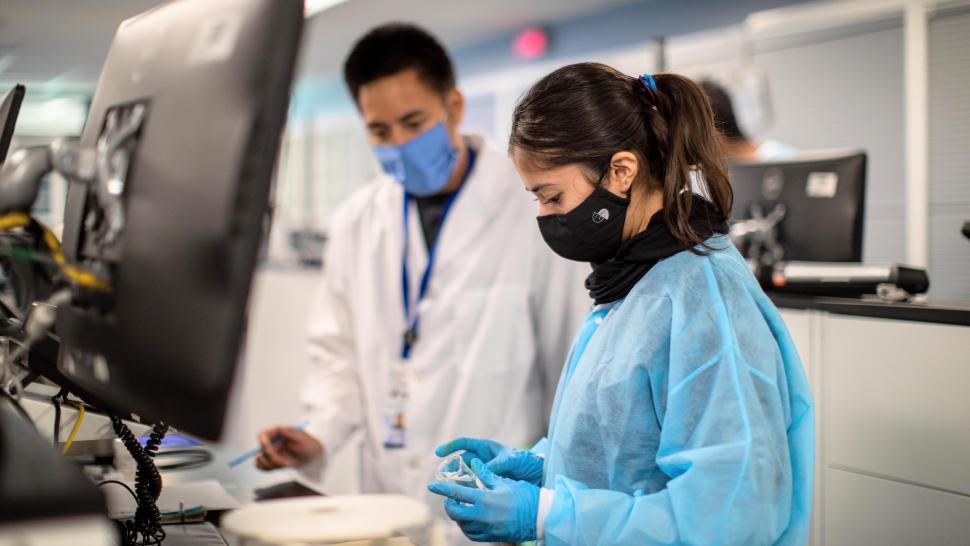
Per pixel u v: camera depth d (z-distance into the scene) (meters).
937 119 3.89
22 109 0.89
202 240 0.57
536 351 1.87
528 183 1.03
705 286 0.94
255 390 3.85
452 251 1.88
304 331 3.79
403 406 1.84
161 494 1.08
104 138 0.73
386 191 2.03
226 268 0.56
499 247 1.88
